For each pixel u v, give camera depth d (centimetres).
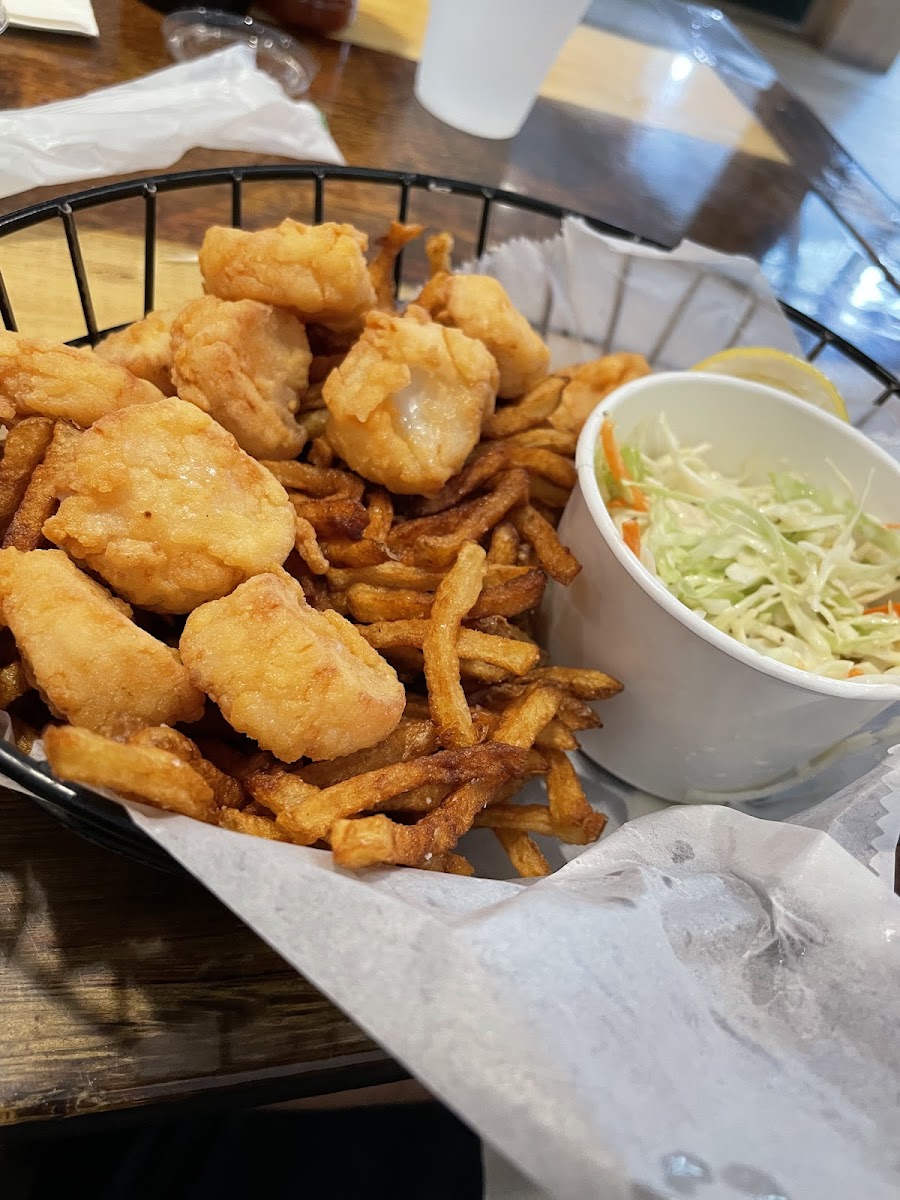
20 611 16
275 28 40
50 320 25
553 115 42
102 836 15
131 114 29
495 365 23
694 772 23
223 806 17
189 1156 22
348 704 17
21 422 19
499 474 23
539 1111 12
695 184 40
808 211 41
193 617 17
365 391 21
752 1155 13
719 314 31
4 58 32
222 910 17
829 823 19
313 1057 16
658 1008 14
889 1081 15
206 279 23
